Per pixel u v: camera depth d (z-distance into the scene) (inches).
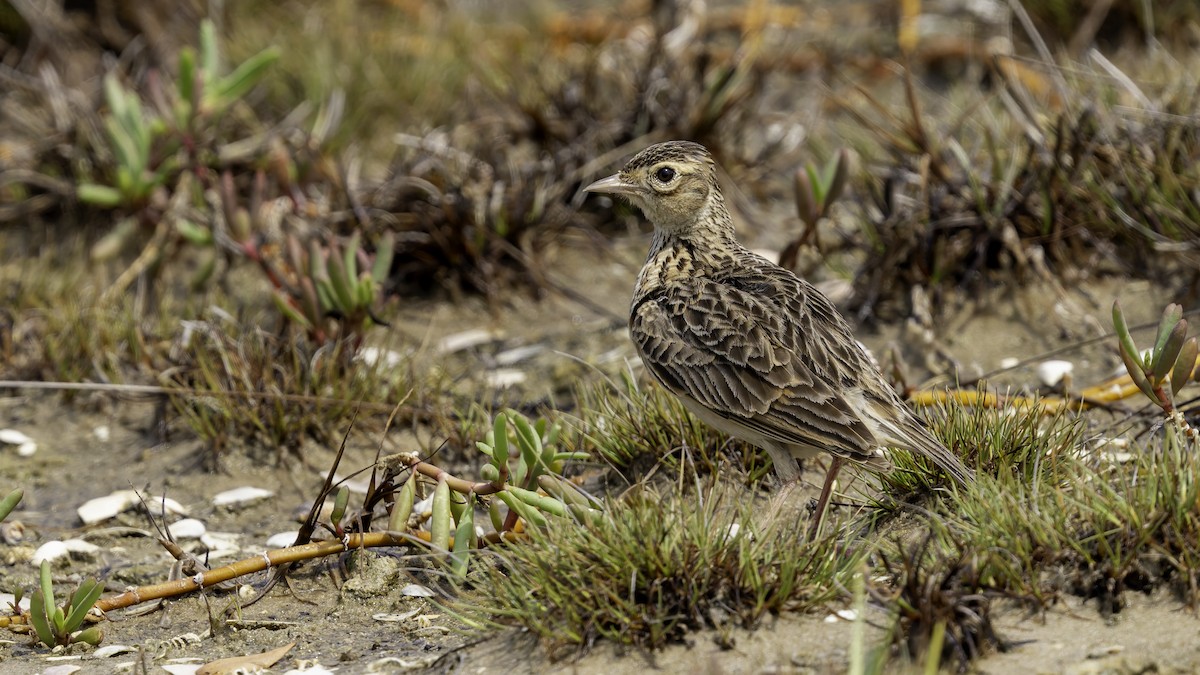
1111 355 447.5
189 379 474.0
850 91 628.7
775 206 577.9
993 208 488.4
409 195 546.6
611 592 301.7
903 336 473.4
